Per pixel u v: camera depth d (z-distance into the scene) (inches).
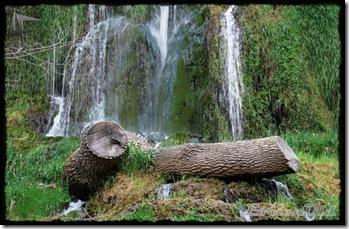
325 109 493.7
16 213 298.0
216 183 288.7
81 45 522.9
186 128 500.4
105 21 536.4
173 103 509.4
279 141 284.8
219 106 495.8
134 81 521.3
